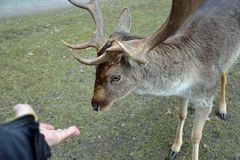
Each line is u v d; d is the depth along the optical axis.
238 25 3.82
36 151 1.48
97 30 3.42
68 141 4.34
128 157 4.14
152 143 4.31
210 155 4.15
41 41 6.43
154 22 7.05
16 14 7.80
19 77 5.50
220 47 3.62
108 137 4.40
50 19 7.39
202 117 3.76
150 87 3.42
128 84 3.35
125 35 3.32
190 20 3.66
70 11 7.79
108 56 3.15
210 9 3.76
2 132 1.40
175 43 3.42
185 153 4.20
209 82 3.57
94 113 4.77
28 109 1.75
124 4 8.00
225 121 4.64
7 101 5.02
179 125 4.05
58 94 5.14
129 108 4.84
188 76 3.45
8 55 6.03
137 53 3.10
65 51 6.11
